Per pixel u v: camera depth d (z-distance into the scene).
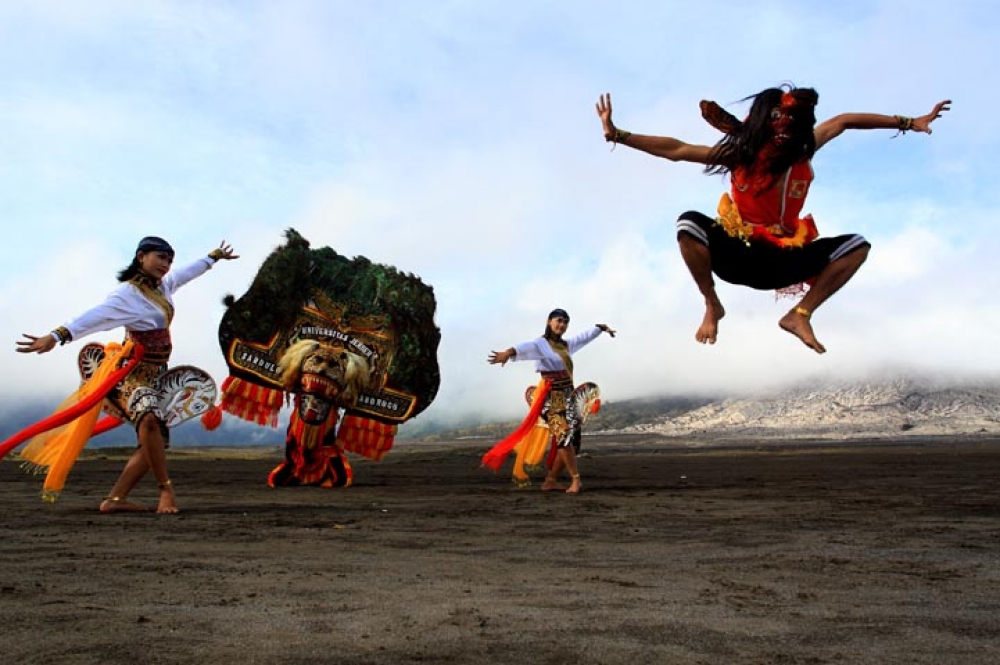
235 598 3.38
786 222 4.40
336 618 3.01
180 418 7.56
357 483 12.41
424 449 39.56
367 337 12.37
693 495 9.62
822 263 4.41
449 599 3.38
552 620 2.99
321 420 11.59
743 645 2.66
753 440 77.19
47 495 7.67
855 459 21.89
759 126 4.24
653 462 22.00
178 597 3.39
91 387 7.62
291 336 12.11
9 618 2.96
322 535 5.76
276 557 4.63
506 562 4.52
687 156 4.43
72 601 3.29
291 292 12.20
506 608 3.20
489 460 11.17
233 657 2.48
